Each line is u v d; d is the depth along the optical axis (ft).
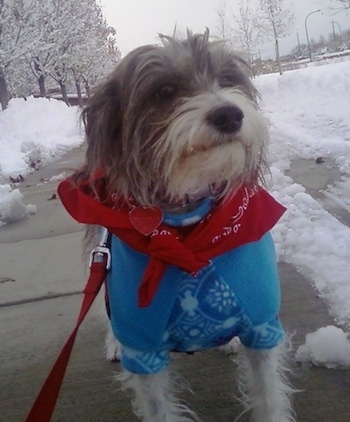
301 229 2.84
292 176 4.07
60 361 1.33
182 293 1.40
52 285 2.75
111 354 2.02
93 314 2.37
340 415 1.59
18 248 3.38
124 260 1.44
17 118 10.37
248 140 1.38
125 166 1.46
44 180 5.61
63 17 15.38
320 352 1.79
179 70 1.44
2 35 11.79
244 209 1.42
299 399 1.67
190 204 1.43
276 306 1.48
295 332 2.00
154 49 1.47
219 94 1.39
